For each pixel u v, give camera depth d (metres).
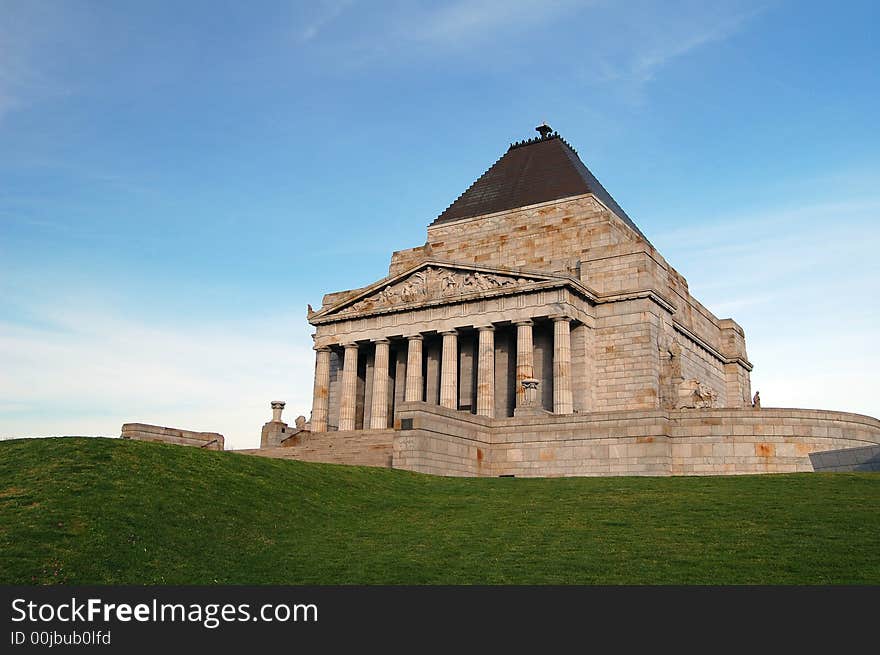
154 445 38.06
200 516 30.92
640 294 78.00
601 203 88.44
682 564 25.95
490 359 77.56
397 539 30.73
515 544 29.33
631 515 33.00
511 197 93.75
